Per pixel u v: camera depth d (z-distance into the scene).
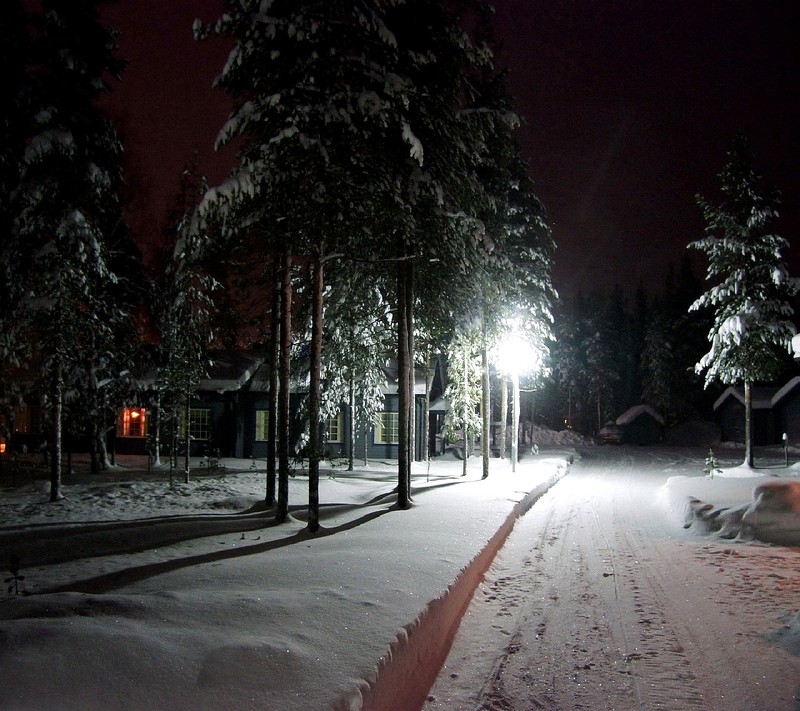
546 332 27.05
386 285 18.97
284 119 11.61
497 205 19.64
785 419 49.97
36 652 4.23
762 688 5.50
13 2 16.30
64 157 16.91
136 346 25.62
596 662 6.14
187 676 4.16
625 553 11.14
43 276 16.94
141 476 24.45
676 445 59.19
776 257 26.75
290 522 13.69
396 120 12.23
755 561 10.45
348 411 34.28
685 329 69.06
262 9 11.05
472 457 36.88
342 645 5.00
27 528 13.38
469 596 8.12
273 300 16.66
